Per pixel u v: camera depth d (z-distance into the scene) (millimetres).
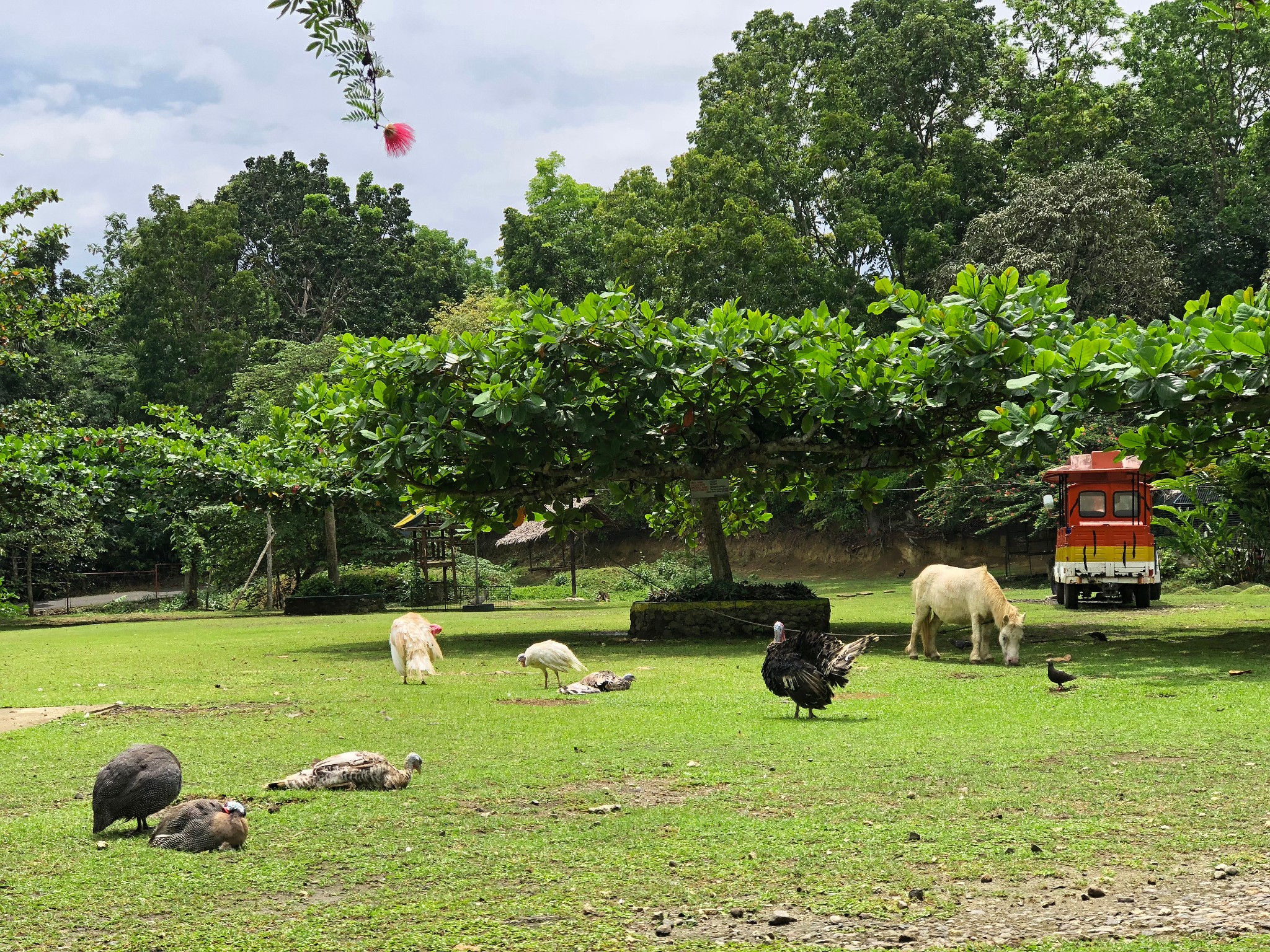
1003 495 36500
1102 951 4043
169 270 60625
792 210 49406
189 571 44906
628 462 18719
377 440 17312
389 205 71000
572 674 13680
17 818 6535
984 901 4656
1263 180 46344
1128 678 12023
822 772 7246
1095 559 23828
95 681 14078
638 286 45812
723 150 46781
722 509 24031
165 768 6047
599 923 4477
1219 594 27406
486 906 4711
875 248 46844
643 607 19125
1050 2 51719
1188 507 33000
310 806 6598
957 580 14438
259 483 23766
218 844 5660
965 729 8875
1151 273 39562
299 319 66250
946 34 49156
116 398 61406
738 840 5633
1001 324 15594
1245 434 17188
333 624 26281
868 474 21109
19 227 35938
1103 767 7207
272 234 69812
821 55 53625
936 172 45594
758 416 18938
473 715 10250
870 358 16625
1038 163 47031
